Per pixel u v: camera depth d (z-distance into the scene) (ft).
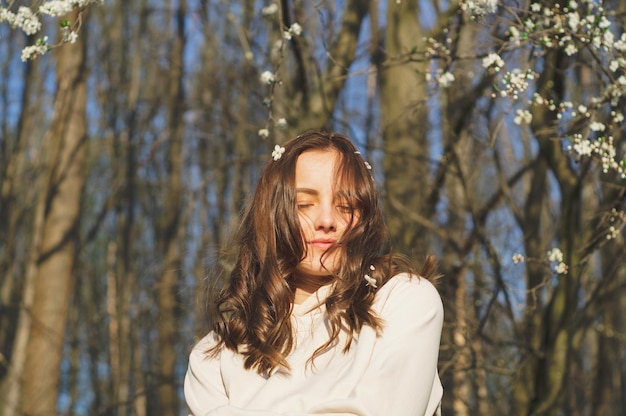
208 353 7.83
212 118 48.75
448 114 22.58
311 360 7.16
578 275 20.22
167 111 53.11
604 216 16.58
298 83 23.75
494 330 24.23
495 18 15.31
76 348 53.62
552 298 20.75
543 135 19.15
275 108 24.08
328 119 23.36
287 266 7.55
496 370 20.67
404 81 26.35
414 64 24.73
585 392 41.52
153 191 55.21
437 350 7.09
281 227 7.41
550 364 20.76
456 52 17.46
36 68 48.52
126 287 50.47
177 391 44.37
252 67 30.30
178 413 44.39
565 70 17.80
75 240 35.91
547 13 13.74
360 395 6.68
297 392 6.98
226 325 7.72
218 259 8.87
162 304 38.58
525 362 20.76
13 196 49.83
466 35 19.94
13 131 54.19
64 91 36.29
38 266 35.32
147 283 48.62
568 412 38.06
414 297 7.11
